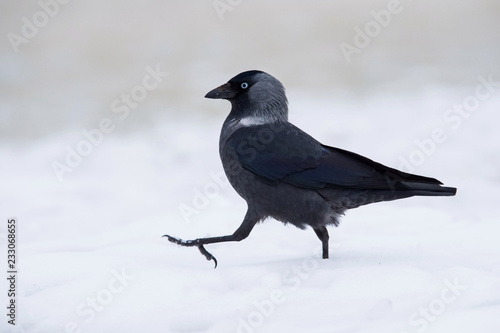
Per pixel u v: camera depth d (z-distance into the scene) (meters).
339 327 5.65
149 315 6.34
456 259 7.71
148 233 10.52
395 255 8.08
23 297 7.00
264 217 8.62
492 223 9.88
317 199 8.29
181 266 8.05
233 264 8.22
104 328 6.18
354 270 7.21
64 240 10.31
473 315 5.66
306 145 8.44
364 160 8.33
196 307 6.46
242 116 9.16
